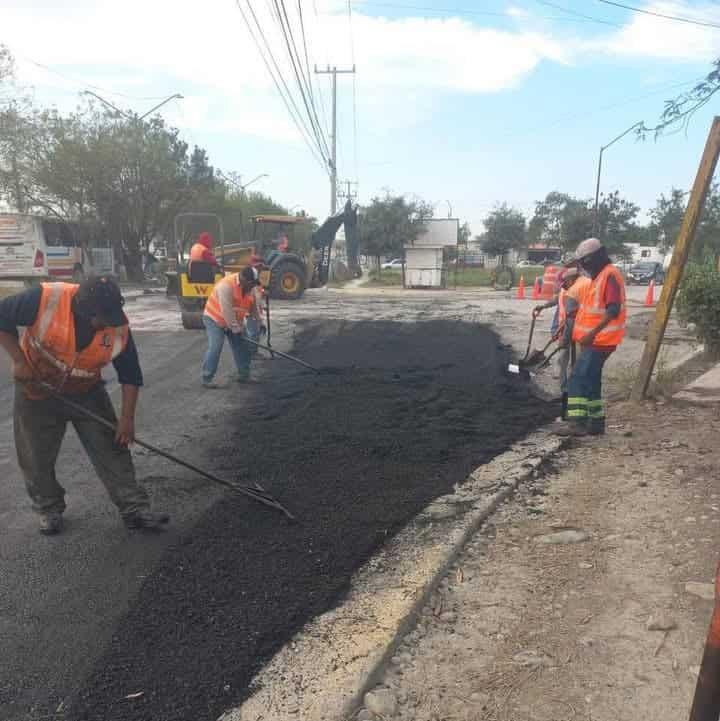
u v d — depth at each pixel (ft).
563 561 11.48
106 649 9.04
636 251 178.40
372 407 21.70
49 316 11.36
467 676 8.59
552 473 15.80
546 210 191.72
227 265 59.82
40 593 10.45
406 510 13.33
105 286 11.33
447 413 21.04
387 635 9.16
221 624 9.57
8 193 87.51
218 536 12.29
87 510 13.58
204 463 16.28
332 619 9.59
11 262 75.31
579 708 7.97
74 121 86.94
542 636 9.38
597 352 18.02
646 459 16.44
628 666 8.69
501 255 182.80
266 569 11.09
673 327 42.75
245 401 22.75
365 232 130.21
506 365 29.45
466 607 10.17
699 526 12.44
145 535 12.39
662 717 7.79
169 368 28.50
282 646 9.04
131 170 89.81
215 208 110.42
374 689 8.34
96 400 12.51
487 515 13.38
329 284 109.29
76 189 87.66
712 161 19.86
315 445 17.61
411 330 40.55
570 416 18.67
